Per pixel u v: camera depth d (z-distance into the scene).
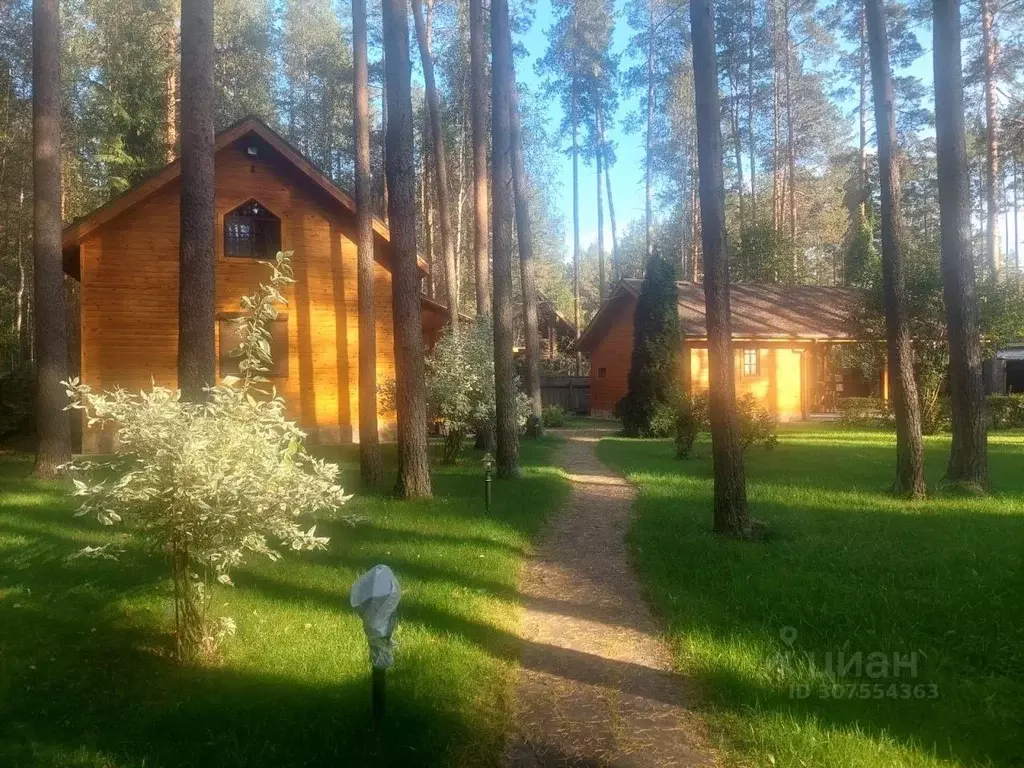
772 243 37.44
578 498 11.85
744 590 6.30
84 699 4.30
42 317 13.09
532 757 3.83
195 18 8.66
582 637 5.60
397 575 6.84
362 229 12.97
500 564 7.35
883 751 3.63
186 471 4.26
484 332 16.50
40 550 7.67
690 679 4.76
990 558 7.05
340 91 38.69
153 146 29.61
